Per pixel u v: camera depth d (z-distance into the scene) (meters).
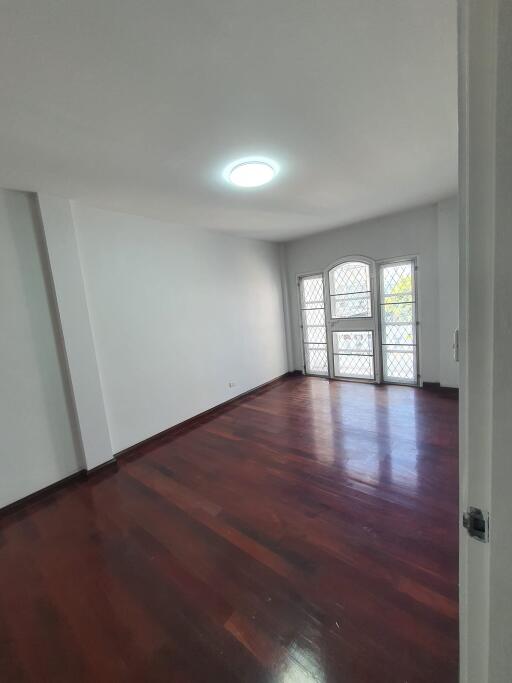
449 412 3.49
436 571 1.58
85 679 1.24
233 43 1.23
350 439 3.06
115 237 3.10
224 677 1.21
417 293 4.25
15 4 1.01
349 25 1.19
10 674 1.28
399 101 1.67
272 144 2.03
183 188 2.62
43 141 1.79
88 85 1.38
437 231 3.98
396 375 4.66
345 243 4.78
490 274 0.44
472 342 0.47
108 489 2.58
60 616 1.51
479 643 0.55
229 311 4.47
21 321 2.49
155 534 2.02
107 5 1.04
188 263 3.85
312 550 1.78
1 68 1.24
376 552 1.72
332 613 1.41
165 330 3.58
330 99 1.62
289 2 1.08
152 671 1.25
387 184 2.97
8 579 1.75
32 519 2.28
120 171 2.23
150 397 3.42
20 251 2.49
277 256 5.43
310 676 1.19
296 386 5.06
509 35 0.36
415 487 2.25
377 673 1.18
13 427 2.45
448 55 1.36
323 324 5.34
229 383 4.48
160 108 1.58
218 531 1.99
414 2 1.11
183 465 2.87
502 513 0.45
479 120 0.42
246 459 2.87
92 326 2.92
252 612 1.45
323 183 2.79
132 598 1.58
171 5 1.05
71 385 2.72
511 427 0.43
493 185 0.41
